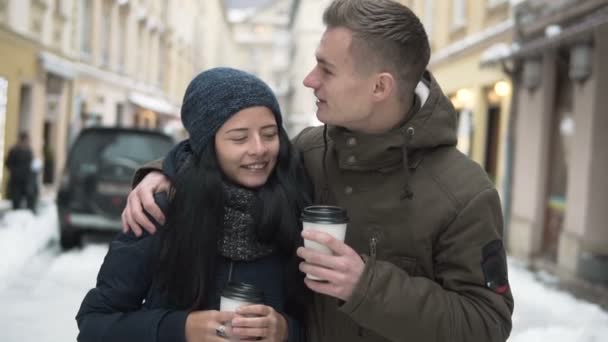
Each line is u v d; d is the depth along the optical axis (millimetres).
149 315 1563
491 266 1477
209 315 1507
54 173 16000
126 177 7449
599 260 7199
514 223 9531
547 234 8789
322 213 1376
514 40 9602
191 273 1575
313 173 1798
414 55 1520
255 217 1623
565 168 8406
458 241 1494
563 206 8289
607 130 7273
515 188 9656
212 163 1597
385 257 1574
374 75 1503
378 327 1402
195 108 1621
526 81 8875
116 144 7562
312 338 1702
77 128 17203
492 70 10695
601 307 6230
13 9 12703
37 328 4812
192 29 42250
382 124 1571
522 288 6918
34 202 11742
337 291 1360
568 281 7398
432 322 1396
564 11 8016
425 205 1538
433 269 1565
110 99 21109
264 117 1608
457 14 13289
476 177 1545
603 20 6496
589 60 7387
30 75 13938
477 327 1424
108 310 1618
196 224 1563
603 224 7289
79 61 17484
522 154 9430
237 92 1582
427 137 1539
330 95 1540
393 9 1504
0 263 6734
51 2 15008
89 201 7406
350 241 1611
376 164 1590
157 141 7645
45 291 5848
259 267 1675
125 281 1616
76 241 7641
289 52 63406
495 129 11016
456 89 12953
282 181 1673
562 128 8523
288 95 60906
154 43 28281
